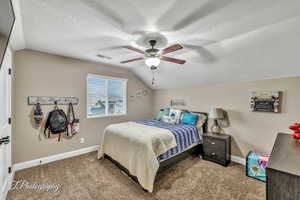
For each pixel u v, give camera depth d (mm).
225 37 1995
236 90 3004
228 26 1705
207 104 3510
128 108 4250
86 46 2416
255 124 2738
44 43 2291
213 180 2252
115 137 2609
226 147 2738
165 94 4547
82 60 3250
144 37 2021
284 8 1365
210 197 1867
